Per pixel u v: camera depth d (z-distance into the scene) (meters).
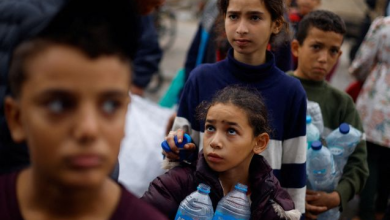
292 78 2.24
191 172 1.91
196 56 3.49
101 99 0.83
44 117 0.81
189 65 3.52
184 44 9.43
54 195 0.89
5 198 0.95
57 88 0.80
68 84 0.80
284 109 2.19
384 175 3.80
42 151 0.82
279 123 2.19
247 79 2.19
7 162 1.48
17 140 0.90
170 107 3.85
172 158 1.99
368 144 3.65
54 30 0.83
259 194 1.77
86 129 0.80
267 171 1.82
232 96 1.83
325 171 2.47
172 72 7.56
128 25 0.90
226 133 1.79
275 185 1.83
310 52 2.72
